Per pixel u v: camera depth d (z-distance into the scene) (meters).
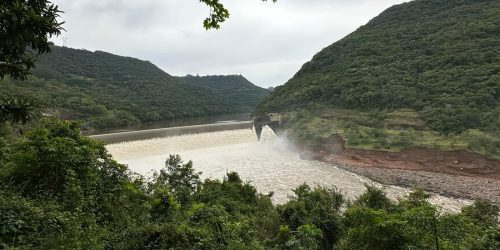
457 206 32.81
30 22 6.58
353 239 13.91
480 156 43.22
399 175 43.47
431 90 64.50
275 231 18.78
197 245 11.38
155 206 14.64
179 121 98.69
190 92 150.75
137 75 153.75
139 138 50.38
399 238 11.96
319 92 82.94
